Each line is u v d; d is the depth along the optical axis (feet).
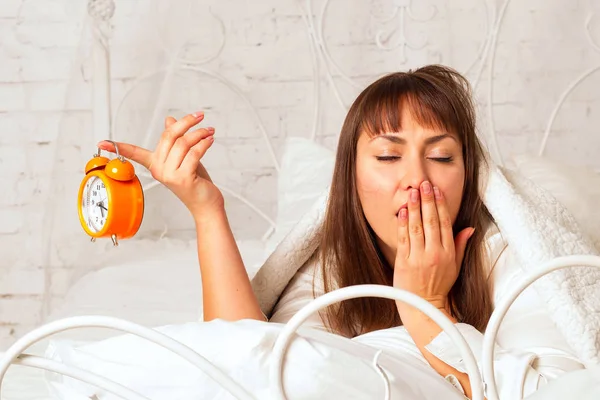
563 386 3.05
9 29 9.64
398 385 3.16
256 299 4.62
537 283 4.02
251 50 9.08
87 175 4.22
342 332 4.84
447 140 4.32
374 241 4.71
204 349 3.15
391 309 4.77
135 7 8.55
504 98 8.95
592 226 6.17
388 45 9.02
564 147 8.92
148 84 8.54
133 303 6.91
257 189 9.25
